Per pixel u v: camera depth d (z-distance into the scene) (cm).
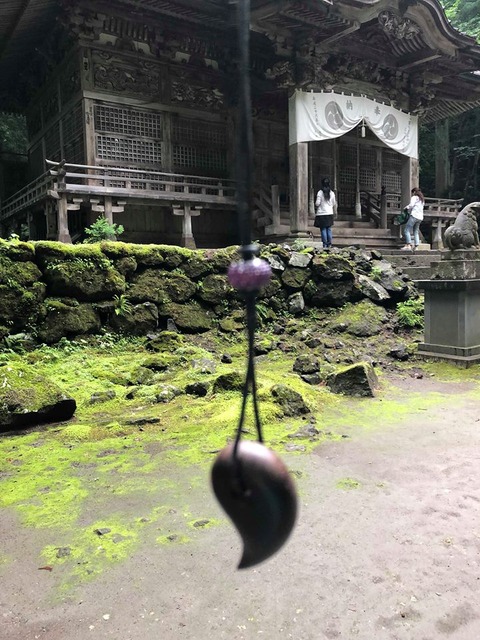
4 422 439
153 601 221
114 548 262
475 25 2400
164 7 1109
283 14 1030
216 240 1416
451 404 524
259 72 1367
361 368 559
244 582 233
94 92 1173
